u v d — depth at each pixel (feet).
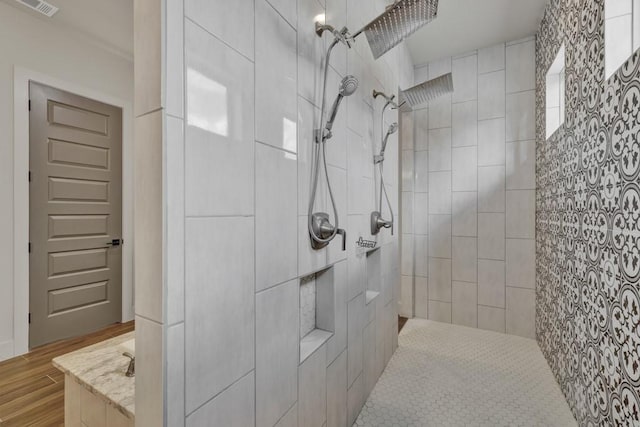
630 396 3.26
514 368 7.02
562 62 6.75
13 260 7.41
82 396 3.25
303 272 3.78
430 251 10.05
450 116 9.68
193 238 2.37
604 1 3.94
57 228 8.16
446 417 5.38
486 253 9.25
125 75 9.62
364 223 5.75
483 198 9.27
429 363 7.25
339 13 4.73
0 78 7.21
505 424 5.20
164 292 2.16
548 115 7.34
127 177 9.66
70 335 8.42
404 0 3.55
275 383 3.29
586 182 4.60
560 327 6.15
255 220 2.99
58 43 8.14
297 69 3.65
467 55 9.45
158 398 2.19
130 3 7.29
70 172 8.39
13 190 7.39
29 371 6.72
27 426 5.08
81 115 8.61
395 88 7.83
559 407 5.61
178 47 2.24
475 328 9.39
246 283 2.89
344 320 4.91
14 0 7.12
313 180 3.98
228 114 2.68
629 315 3.29
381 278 6.73
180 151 2.26
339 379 4.74
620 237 3.49
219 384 2.60
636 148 3.16
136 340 2.33
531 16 7.77
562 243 5.96
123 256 9.59
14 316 7.40
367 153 5.91
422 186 10.13
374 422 5.26
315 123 4.04
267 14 3.14
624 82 3.41
